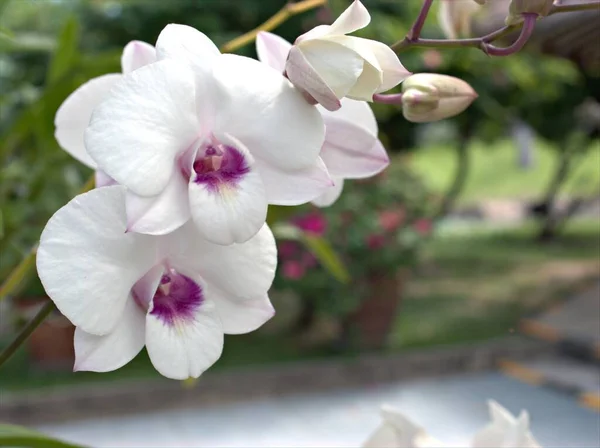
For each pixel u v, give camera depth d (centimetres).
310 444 450
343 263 547
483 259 1041
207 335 74
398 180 619
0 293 105
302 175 72
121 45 579
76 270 69
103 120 65
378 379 567
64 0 570
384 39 468
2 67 470
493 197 1686
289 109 71
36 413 486
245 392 531
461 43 80
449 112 82
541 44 354
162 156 67
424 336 645
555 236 1305
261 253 78
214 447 445
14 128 207
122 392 506
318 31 70
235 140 70
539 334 652
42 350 551
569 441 452
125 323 74
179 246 76
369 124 86
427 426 476
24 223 243
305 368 551
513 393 542
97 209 70
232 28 579
